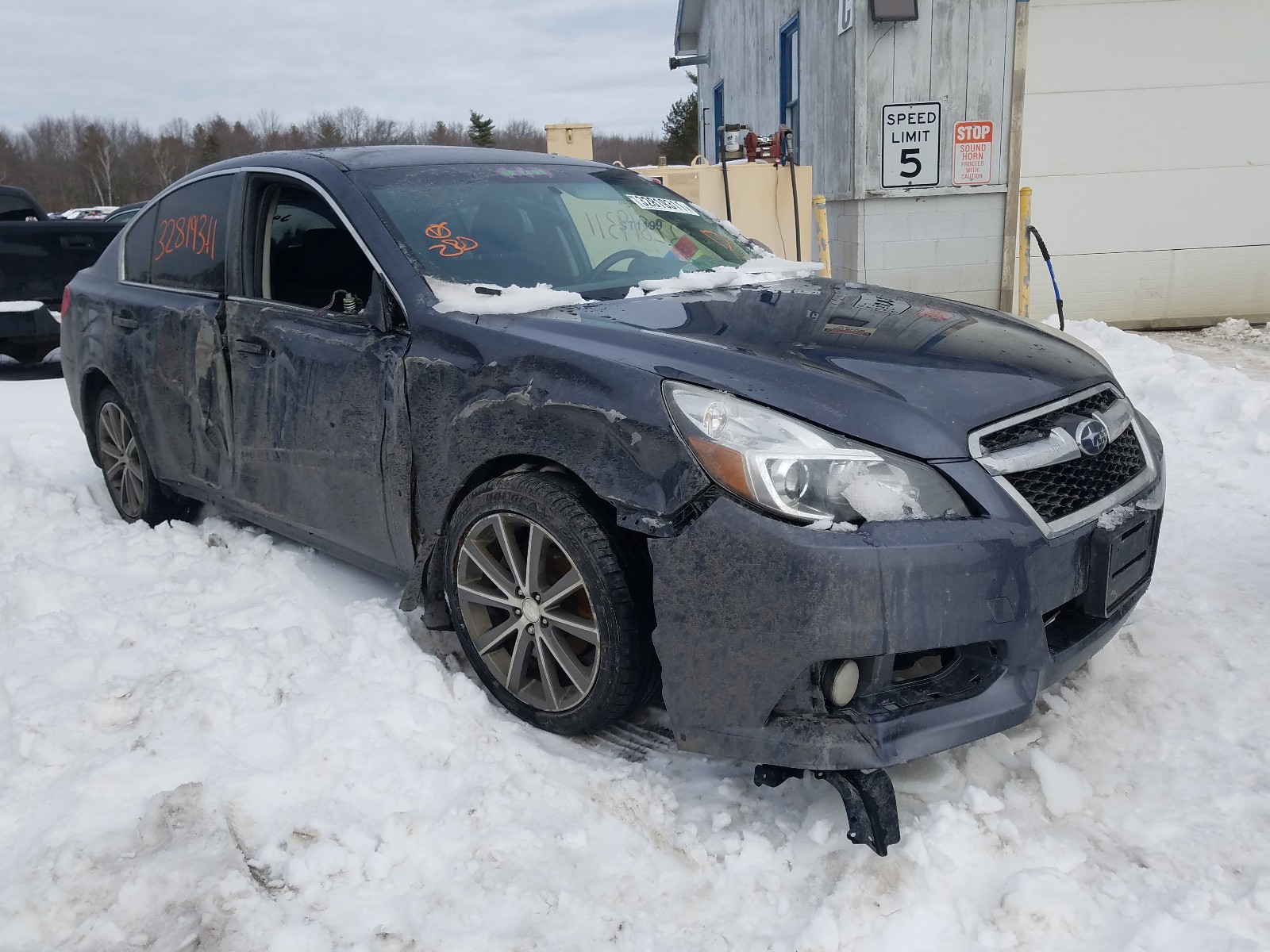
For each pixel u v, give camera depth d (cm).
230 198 371
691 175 862
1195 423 541
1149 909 206
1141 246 939
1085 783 246
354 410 307
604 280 324
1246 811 237
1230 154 919
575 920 205
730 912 209
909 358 249
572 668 258
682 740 231
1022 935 200
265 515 358
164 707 272
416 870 219
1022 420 235
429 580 294
